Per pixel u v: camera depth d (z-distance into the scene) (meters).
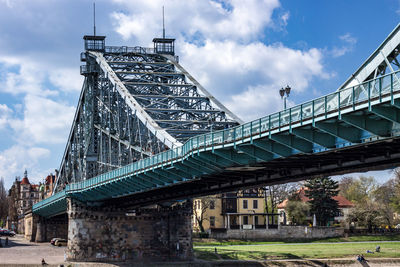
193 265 87.31
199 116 82.06
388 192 162.25
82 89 113.00
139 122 77.38
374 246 109.25
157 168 63.53
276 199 167.75
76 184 91.75
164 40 104.50
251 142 46.00
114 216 93.19
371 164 45.41
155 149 73.56
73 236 91.69
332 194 142.75
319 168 49.62
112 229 92.62
